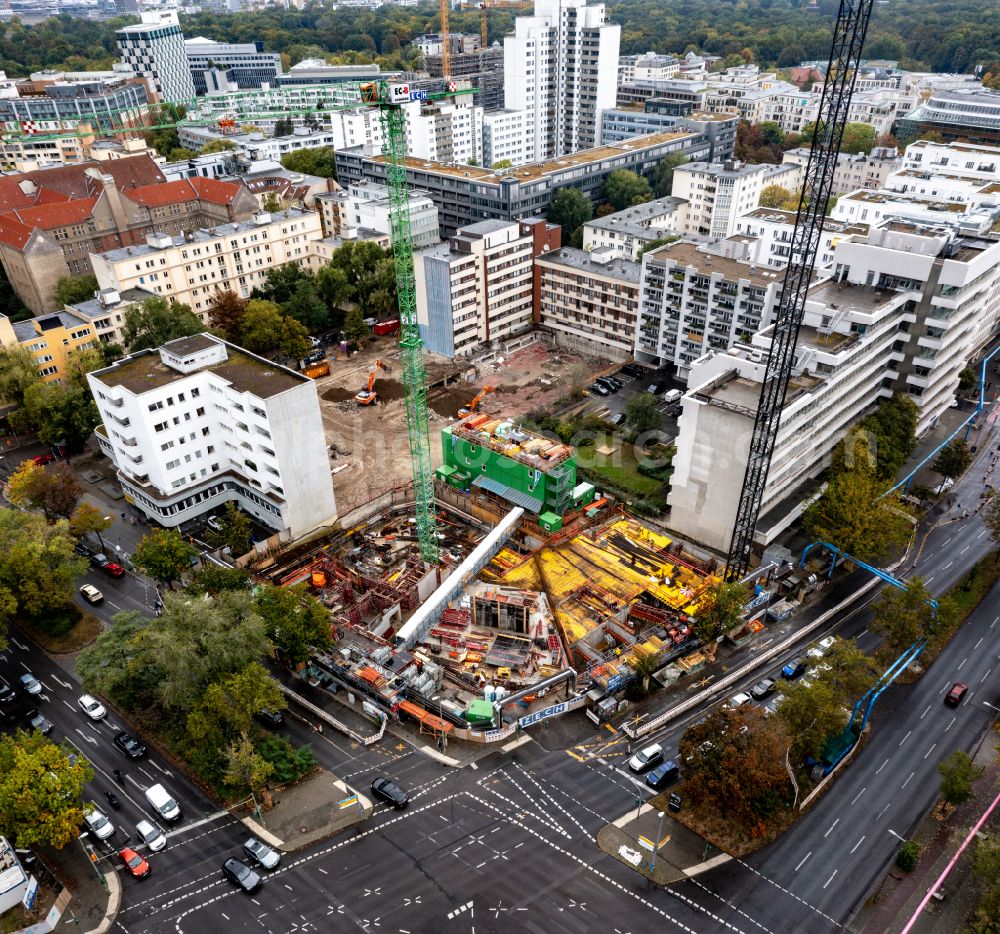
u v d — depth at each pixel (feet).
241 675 319.47
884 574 407.23
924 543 462.19
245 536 432.66
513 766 330.54
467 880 284.82
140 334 599.98
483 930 268.21
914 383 510.58
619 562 435.94
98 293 649.20
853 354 445.78
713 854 293.84
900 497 470.80
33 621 409.90
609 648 392.47
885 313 466.70
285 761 323.37
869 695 346.95
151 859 294.66
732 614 366.84
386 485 515.50
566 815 309.22
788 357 369.30
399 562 450.30
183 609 334.44
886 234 496.23
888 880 284.41
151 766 332.39
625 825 304.91
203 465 469.57
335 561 441.27
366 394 603.67
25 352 555.69
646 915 272.51
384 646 382.63
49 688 371.35
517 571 429.79
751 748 294.66
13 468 537.24
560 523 453.17
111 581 439.63
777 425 384.68
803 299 360.89
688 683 369.71
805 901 277.23
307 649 360.89
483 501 486.79
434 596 408.05
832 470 465.88
